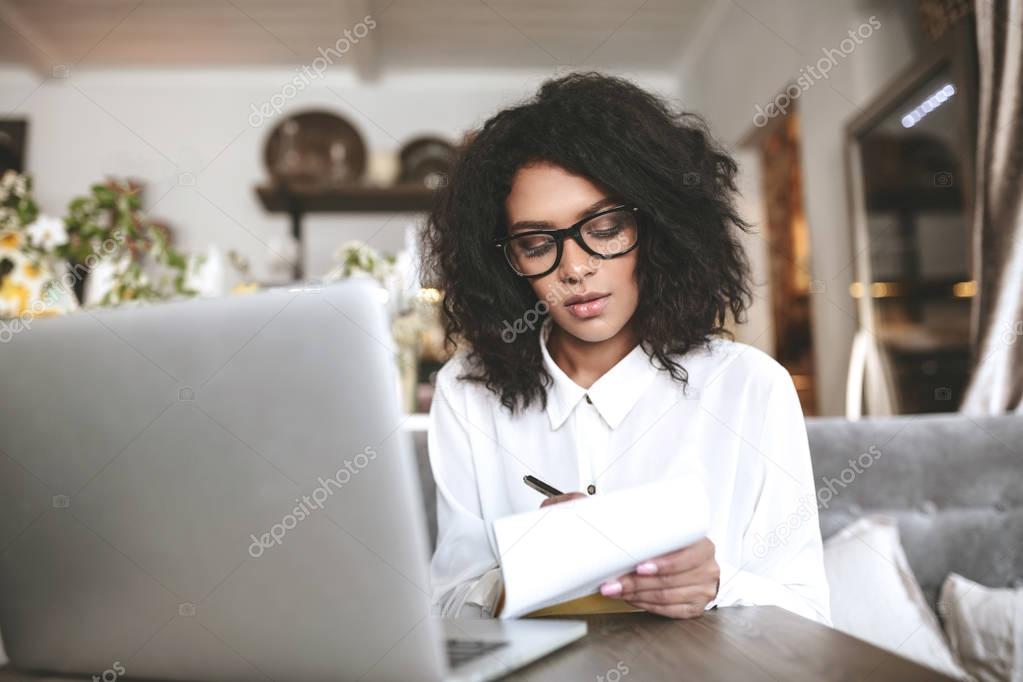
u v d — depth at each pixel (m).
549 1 4.32
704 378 1.04
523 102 1.10
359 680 0.52
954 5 2.03
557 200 0.96
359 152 4.89
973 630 1.31
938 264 2.14
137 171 4.93
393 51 4.89
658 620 0.72
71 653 0.60
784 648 0.58
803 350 3.53
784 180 3.68
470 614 0.87
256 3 4.26
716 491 0.99
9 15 4.40
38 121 4.94
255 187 4.46
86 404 0.55
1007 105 1.73
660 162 0.98
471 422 1.13
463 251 1.09
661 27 4.62
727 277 1.10
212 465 0.52
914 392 2.32
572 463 1.03
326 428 0.49
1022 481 1.47
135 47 4.75
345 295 0.48
